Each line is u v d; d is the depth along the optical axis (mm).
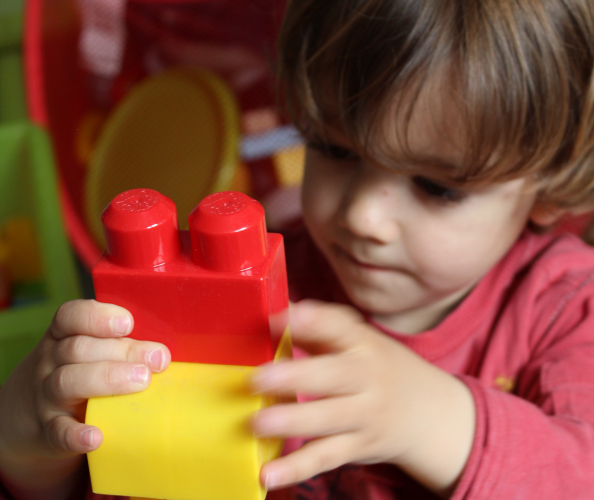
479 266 654
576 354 675
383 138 564
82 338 385
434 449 482
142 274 353
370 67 561
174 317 361
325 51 588
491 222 624
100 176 1461
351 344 404
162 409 354
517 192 629
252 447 344
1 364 986
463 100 543
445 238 611
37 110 1297
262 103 1584
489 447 496
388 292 673
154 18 1528
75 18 1426
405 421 446
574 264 748
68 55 1433
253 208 350
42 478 525
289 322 398
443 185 587
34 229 1269
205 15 1520
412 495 670
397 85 544
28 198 1264
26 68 1307
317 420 373
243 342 360
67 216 1299
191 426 349
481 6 538
